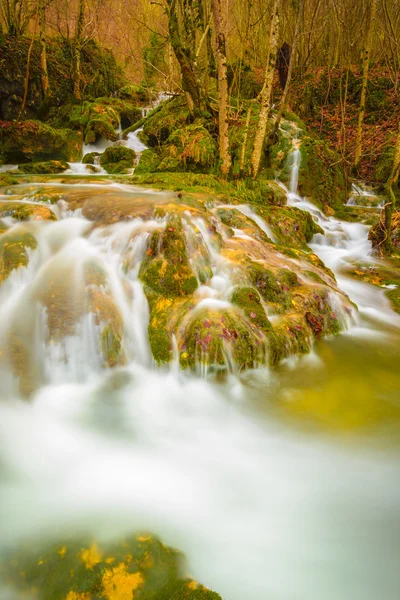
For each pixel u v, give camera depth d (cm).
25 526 228
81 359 363
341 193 1099
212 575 215
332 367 404
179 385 365
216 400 352
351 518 259
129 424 326
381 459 302
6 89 1384
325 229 879
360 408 351
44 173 1027
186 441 315
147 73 1964
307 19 1625
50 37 1730
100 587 185
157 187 768
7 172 1002
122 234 476
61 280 417
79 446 300
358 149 1227
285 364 395
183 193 689
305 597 210
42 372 349
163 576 192
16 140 1172
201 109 1162
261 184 902
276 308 435
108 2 1914
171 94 1534
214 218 533
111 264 453
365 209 1009
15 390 333
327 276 552
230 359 362
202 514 254
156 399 353
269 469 293
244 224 599
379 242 777
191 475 284
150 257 440
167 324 390
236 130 1062
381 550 239
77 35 1631
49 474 273
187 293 425
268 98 877
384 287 632
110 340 374
